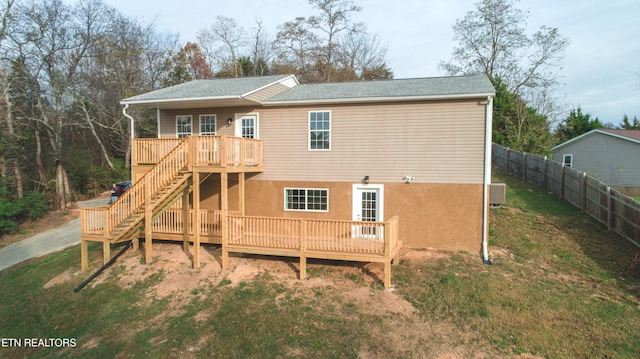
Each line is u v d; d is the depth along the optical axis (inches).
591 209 570.9
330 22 1541.6
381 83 602.2
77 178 1111.6
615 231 502.3
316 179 545.3
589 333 315.9
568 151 1054.4
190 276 450.3
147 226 480.7
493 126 1115.3
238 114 578.2
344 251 414.3
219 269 461.1
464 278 412.5
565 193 673.0
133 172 546.9
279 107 558.9
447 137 494.0
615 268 425.1
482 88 492.4
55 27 944.3
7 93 884.6
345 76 1515.7
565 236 519.2
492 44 1323.8
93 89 1151.0
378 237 467.5
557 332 319.0
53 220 867.4
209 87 606.5
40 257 606.9
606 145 951.6
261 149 560.7
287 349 313.9
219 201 588.7
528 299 368.5
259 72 1641.2
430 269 438.9
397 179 514.3
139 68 1273.4
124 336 354.0
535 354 294.4
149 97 567.2
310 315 357.7
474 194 489.1
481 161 484.7
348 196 533.6
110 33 1135.6
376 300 378.9
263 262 473.1
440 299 374.3
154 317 379.6
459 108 488.7
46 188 985.5
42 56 936.3
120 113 1219.9
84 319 395.2
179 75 1478.8
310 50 1551.4
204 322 361.4
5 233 777.6
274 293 399.9
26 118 916.6
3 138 866.8
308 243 431.2
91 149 1286.9
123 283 449.4
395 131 512.4
